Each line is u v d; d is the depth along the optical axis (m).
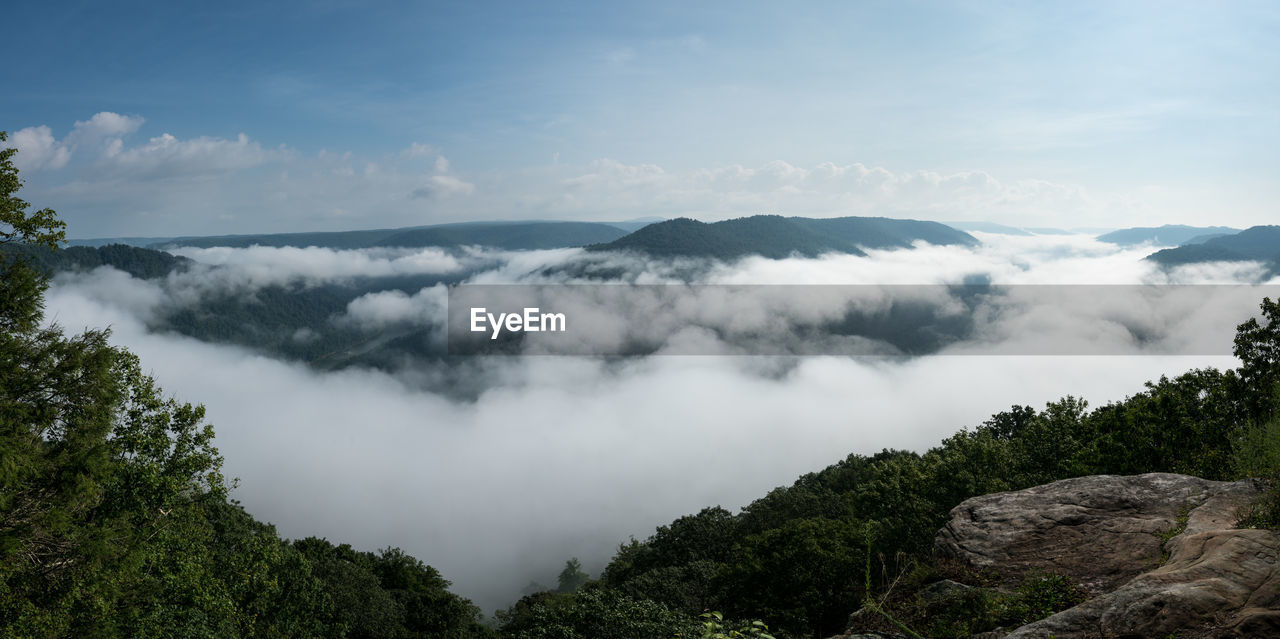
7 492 17.06
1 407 17.66
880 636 7.25
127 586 20.69
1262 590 5.36
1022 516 9.73
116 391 21.05
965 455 33.91
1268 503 7.51
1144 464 28.72
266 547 29.38
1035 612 7.23
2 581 16.58
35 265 19.91
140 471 21.03
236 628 26.67
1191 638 5.05
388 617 46.12
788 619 29.73
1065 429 34.53
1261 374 27.14
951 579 8.52
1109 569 7.84
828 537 34.28
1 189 19.19
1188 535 7.34
